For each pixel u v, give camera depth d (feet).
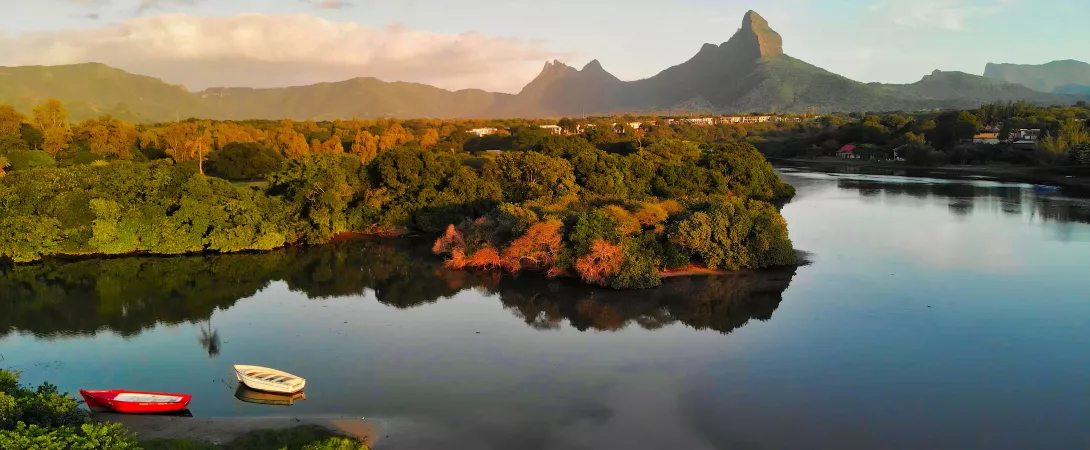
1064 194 457.27
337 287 238.07
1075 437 123.03
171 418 131.85
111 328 191.62
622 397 142.00
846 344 171.63
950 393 142.10
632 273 228.84
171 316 203.21
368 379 152.97
